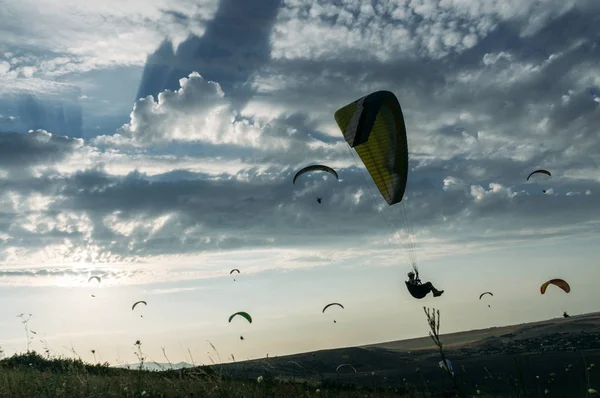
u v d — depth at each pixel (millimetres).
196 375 12164
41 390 11844
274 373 13297
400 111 17219
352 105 15508
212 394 11359
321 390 13477
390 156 18391
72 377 13070
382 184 18891
